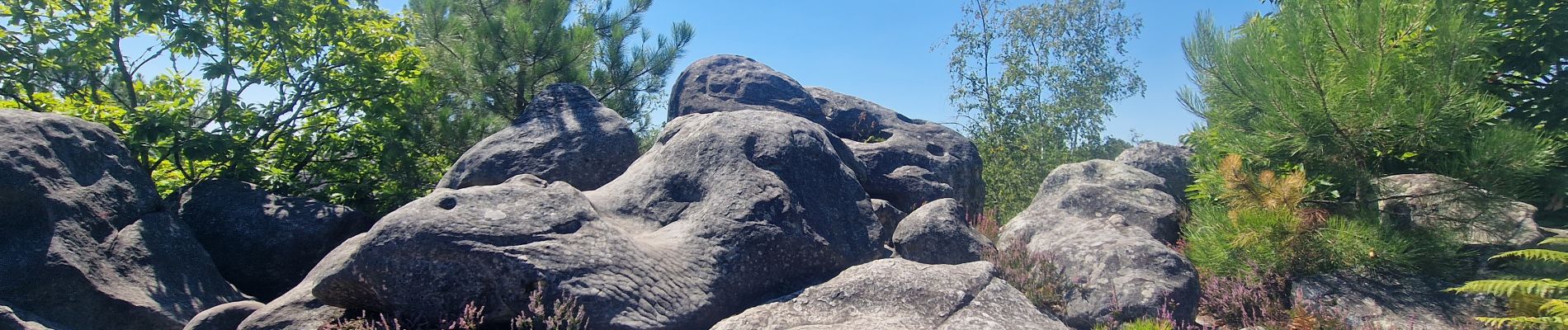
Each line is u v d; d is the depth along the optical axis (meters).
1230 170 8.33
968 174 13.31
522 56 14.23
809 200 8.16
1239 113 9.68
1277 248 7.91
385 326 6.16
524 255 6.27
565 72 14.73
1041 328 6.50
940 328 6.25
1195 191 10.74
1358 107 7.66
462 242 6.24
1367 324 7.09
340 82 13.02
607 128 10.62
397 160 12.83
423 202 6.66
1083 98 28.45
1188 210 10.49
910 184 11.53
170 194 10.59
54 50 11.68
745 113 9.27
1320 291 7.66
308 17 13.20
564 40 14.44
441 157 13.68
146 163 11.31
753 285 7.11
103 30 11.88
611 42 15.77
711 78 14.57
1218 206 8.91
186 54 12.42
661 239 7.32
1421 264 7.83
